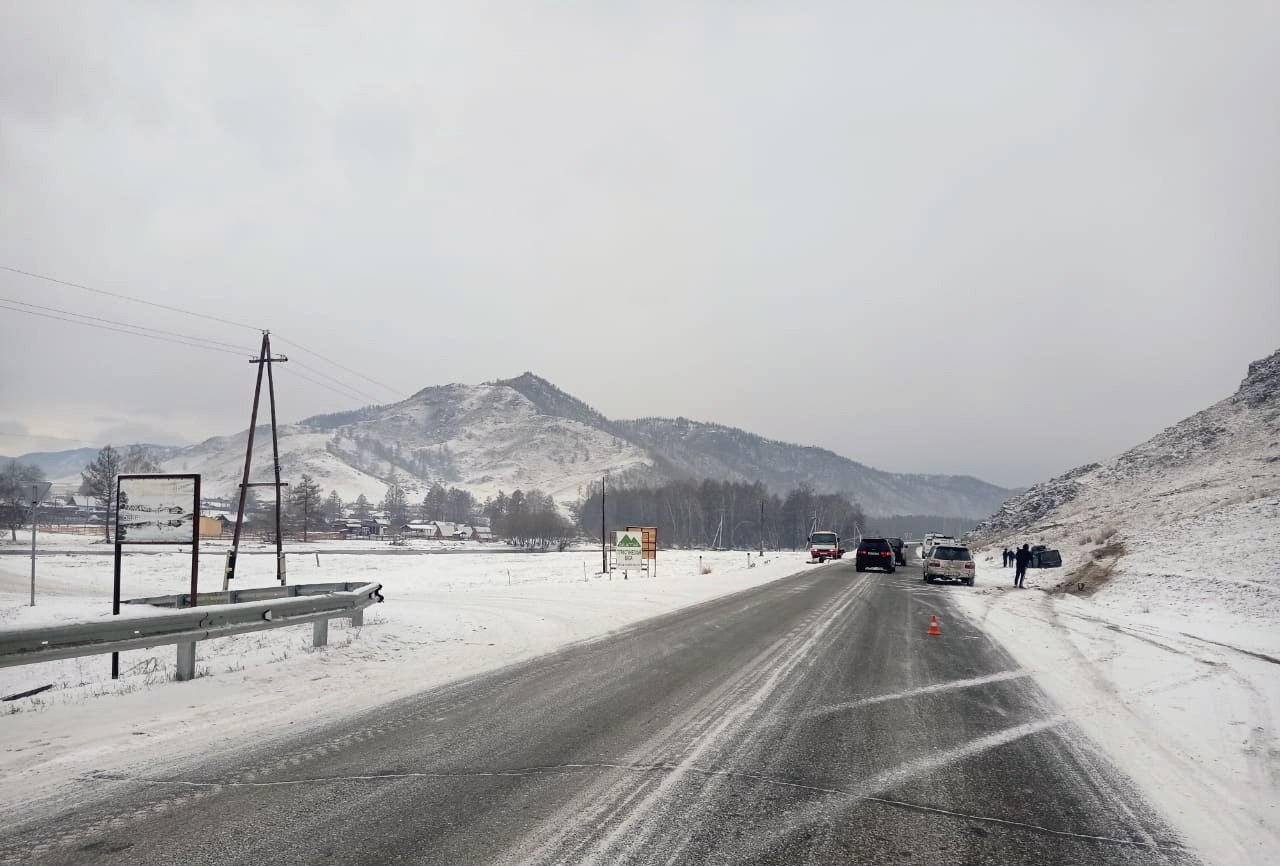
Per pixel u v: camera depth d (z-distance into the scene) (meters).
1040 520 61.69
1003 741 7.59
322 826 5.15
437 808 5.52
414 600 24.03
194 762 6.62
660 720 8.30
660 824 5.26
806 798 5.86
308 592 16.83
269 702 9.04
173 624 9.95
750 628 16.86
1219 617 18.52
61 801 5.62
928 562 33.84
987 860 4.78
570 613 19.91
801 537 153.38
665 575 41.81
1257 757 7.10
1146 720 8.50
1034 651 13.68
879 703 9.27
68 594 28.61
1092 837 5.18
